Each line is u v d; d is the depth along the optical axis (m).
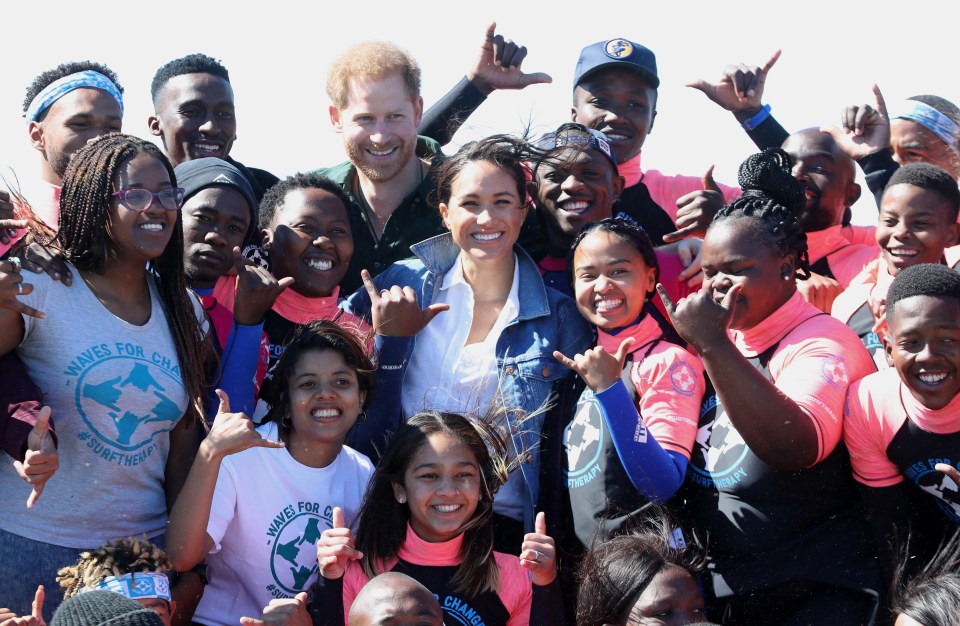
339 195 6.63
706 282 5.66
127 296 5.08
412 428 5.25
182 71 7.48
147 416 5.00
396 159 7.21
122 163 4.99
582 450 5.55
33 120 6.89
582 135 6.70
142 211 4.95
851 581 5.16
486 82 8.26
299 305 6.43
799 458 5.15
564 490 5.61
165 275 5.27
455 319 6.18
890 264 6.50
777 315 5.60
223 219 6.34
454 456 5.13
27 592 4.79
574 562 5.43
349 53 7.32
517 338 6.01
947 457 5.07
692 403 5.61
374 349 5.69
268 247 6.54
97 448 4.90
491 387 5.89
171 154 7.50
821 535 5.29
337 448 5.49
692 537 5.47
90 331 4.91
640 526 5.24
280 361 5.51
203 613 5.22
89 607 3.37
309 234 6.36
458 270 6.29
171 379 5.09
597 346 5.67
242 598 5.24
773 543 5.30
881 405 5.23
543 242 6.96
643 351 5.80
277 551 5.23
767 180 6.05
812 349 5.45
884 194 6.58
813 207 7.56
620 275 5.81
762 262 5.51
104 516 4.94
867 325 6.57
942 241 6.40
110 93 6.86
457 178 6.18
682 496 5.61
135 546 4.64
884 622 5.06
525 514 5.70
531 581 5.07
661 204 7.79
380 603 4.16
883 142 7.28
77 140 6.68
